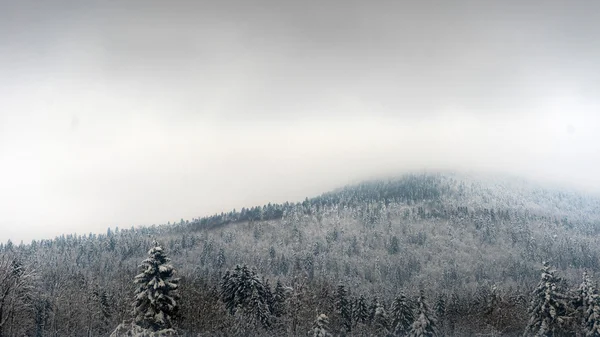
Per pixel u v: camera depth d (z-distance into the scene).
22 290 57.53
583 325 63.03
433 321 78.19
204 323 62.47
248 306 75.31
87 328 73.25
